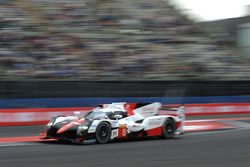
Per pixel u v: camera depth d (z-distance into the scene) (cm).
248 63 4288
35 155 1281
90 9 4188
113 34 3875
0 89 2358
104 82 2758
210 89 3225
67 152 1364
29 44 3259
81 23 3881
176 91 3080
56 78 2980
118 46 3694
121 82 2831
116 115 1733
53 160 1170
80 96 2653
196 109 3134
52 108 2469
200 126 2508
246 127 2583
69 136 1625
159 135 1872
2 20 3456
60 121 1705
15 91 2406
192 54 3994
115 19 4166
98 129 1645
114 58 3472
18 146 1562
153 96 2970
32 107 2458
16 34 3328
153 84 2978
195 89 3161
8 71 2867
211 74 3734
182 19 4706
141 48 3778
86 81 2677
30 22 3575
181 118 1989
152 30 4231
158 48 3919
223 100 3278
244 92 3397
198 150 1440
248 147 1534
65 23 3788
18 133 2034
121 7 4434
